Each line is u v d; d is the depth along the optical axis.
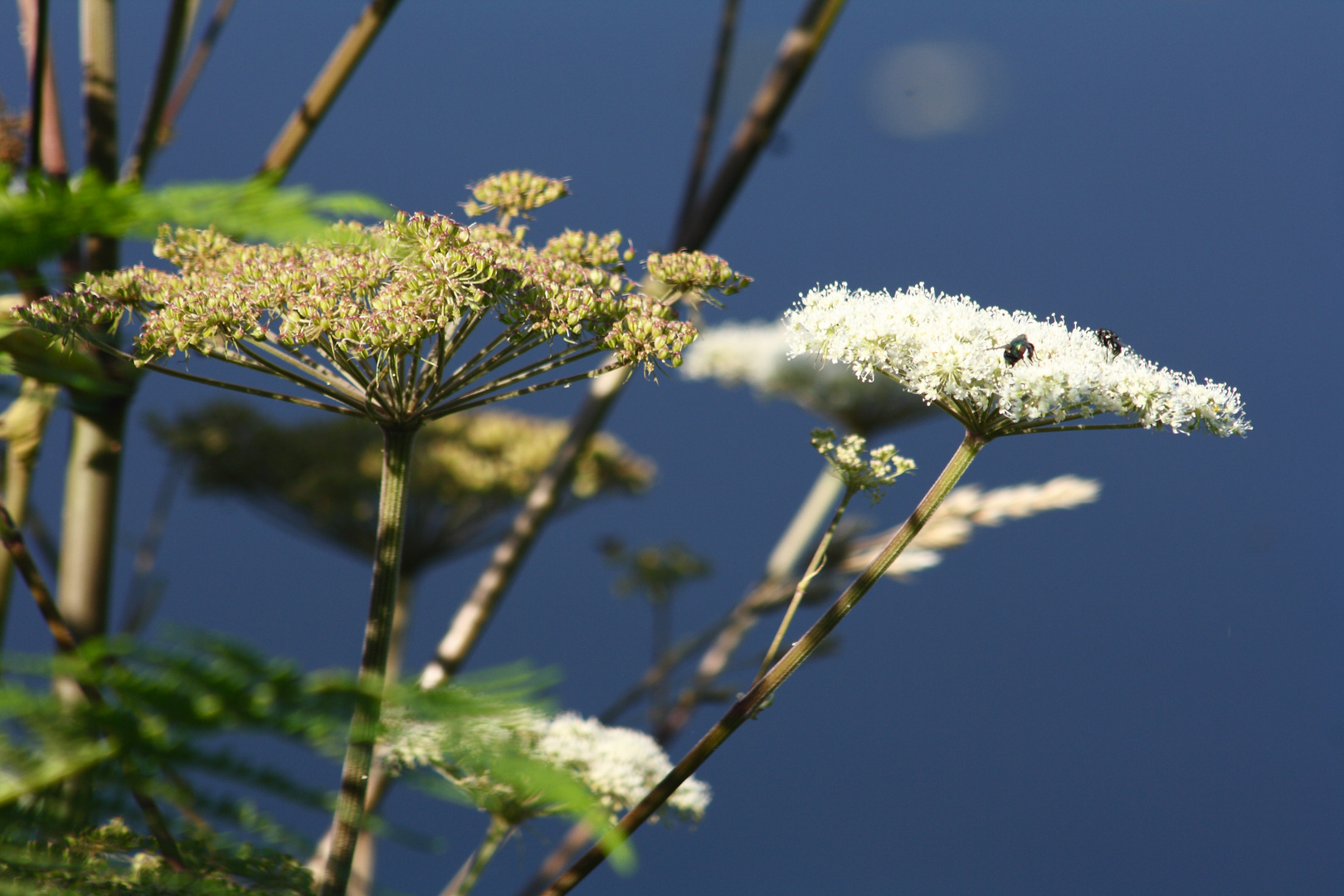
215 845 1.30
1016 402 1.33
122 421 1.42
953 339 1.34
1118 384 1.34
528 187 1.39
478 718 1.13
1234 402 1.34
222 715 0.98
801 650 1.32
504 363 1.35
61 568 1.41
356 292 1.34
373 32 1.44
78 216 1.11
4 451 1.39
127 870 1.27
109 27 1.43
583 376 1.35
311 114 1.44
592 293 1.35
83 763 1.03
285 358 1.35
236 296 1.33
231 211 1.13
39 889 1.26
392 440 1.34
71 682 1.28
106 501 1.41
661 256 1.38
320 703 1.05
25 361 1.33
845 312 1.35
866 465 1.34
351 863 1.32
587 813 1.12
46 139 1.42
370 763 1.32
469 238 1.34
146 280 1.35
